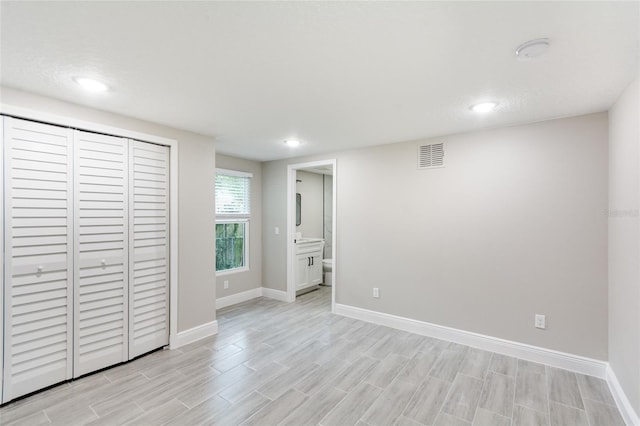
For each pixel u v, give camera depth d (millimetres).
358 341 3195
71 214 2326
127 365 2631
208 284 3291
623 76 1828
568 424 1934
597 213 2482
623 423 1940
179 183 3016
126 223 2641
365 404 2133
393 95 2158
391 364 2703
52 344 2254
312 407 2096
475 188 3045
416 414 2029
